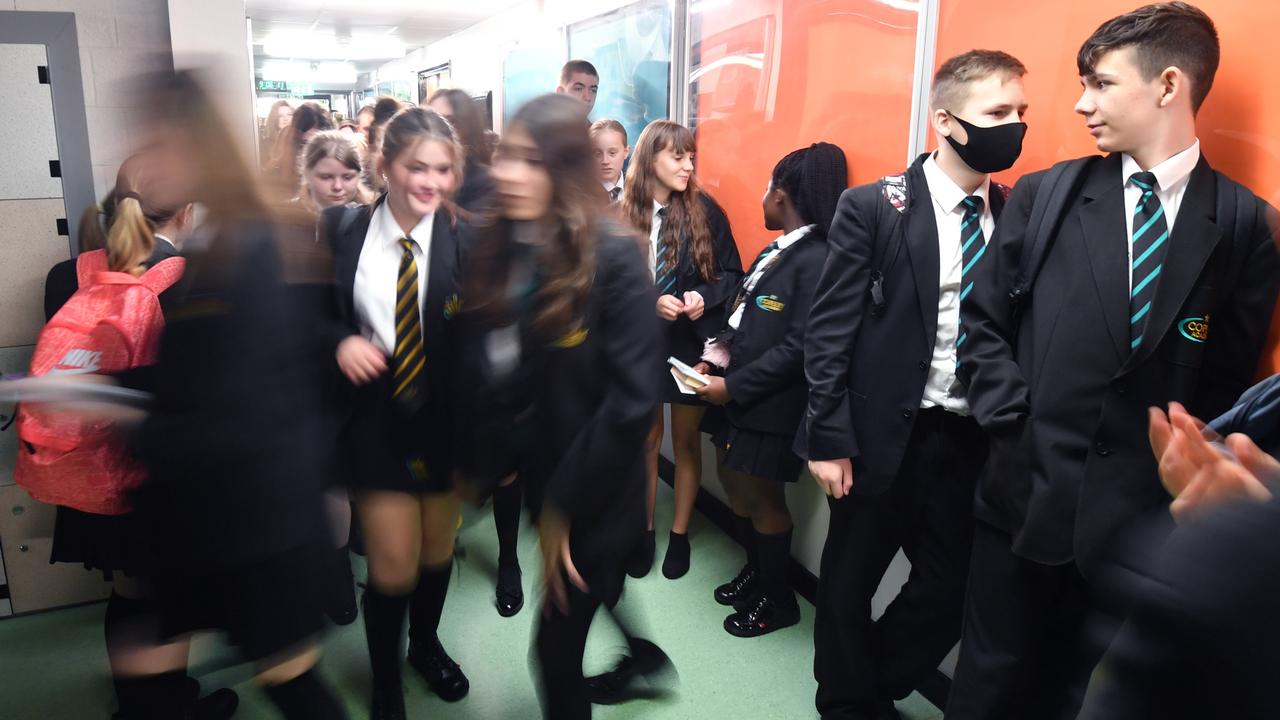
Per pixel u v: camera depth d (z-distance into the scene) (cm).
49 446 179
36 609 280
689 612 278
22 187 267
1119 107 136
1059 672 164
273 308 138
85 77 271
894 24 222
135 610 192
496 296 175
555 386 164
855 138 243
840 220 188
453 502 214
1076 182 150
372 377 195
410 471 202
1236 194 132
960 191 179
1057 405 145
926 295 181
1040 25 179
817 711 225
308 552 151
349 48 1060
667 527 346
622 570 169
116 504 183
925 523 196
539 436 171
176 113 130
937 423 189
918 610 200
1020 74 171
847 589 201
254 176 137
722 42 318
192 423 134
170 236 195
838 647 205
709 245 288
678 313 282
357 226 206
